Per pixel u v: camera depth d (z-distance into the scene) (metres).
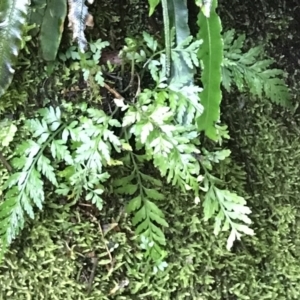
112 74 0.98
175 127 0.92
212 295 1.05
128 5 0.99
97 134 0.93
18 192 0.92
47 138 0.94
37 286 0.97
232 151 1.05
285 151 1.09
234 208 0.98
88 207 0.99
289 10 1.07
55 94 0.97
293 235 1.12
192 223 1.03
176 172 0.93
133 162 0.98
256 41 1.06
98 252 1.00
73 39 0.89
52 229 0.97
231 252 1.06
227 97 1.04
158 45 0.98
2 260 0.95
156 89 0.95
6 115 0.96
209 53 0.87
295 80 1.09
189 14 0.99
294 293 1.11
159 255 0.98
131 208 0.98
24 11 0.86
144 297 1.02
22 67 0.94
